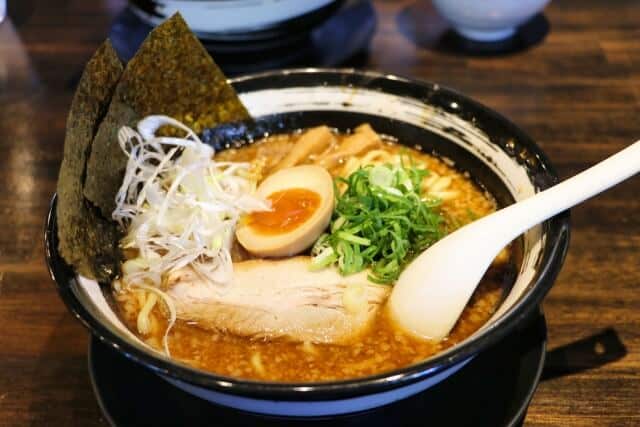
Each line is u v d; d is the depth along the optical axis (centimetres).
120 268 34
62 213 30
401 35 56
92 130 32
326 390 25
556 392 32
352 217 34
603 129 45
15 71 53
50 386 33
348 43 52
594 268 37
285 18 48
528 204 30
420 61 53
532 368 30
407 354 31
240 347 32
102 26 58
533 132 45
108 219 35
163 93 37
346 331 32
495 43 54
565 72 51
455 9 52
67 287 28
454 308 30
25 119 48
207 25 47
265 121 41
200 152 36
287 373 30
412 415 29
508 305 28
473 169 37
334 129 42
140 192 35
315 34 53
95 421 31
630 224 39
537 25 56
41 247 39
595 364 32
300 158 39
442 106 38
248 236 34
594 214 40
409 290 31
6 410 32
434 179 38
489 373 30
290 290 32
